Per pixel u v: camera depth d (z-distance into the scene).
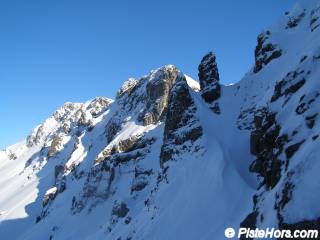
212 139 58.06
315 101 33.28
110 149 98.12
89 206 91.38
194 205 48.66
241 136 57.44
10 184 170.25
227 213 44.38
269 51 65.75
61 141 169.50
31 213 125.44
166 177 59.25
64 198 108.69
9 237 114.56
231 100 66.56
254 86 64.81
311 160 26.97
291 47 61.81
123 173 90.06
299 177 26.84
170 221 49.25
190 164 57.00
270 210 29.94
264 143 43.50
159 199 55.69
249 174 49.50
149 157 83.00
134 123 102.69
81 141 134.38
